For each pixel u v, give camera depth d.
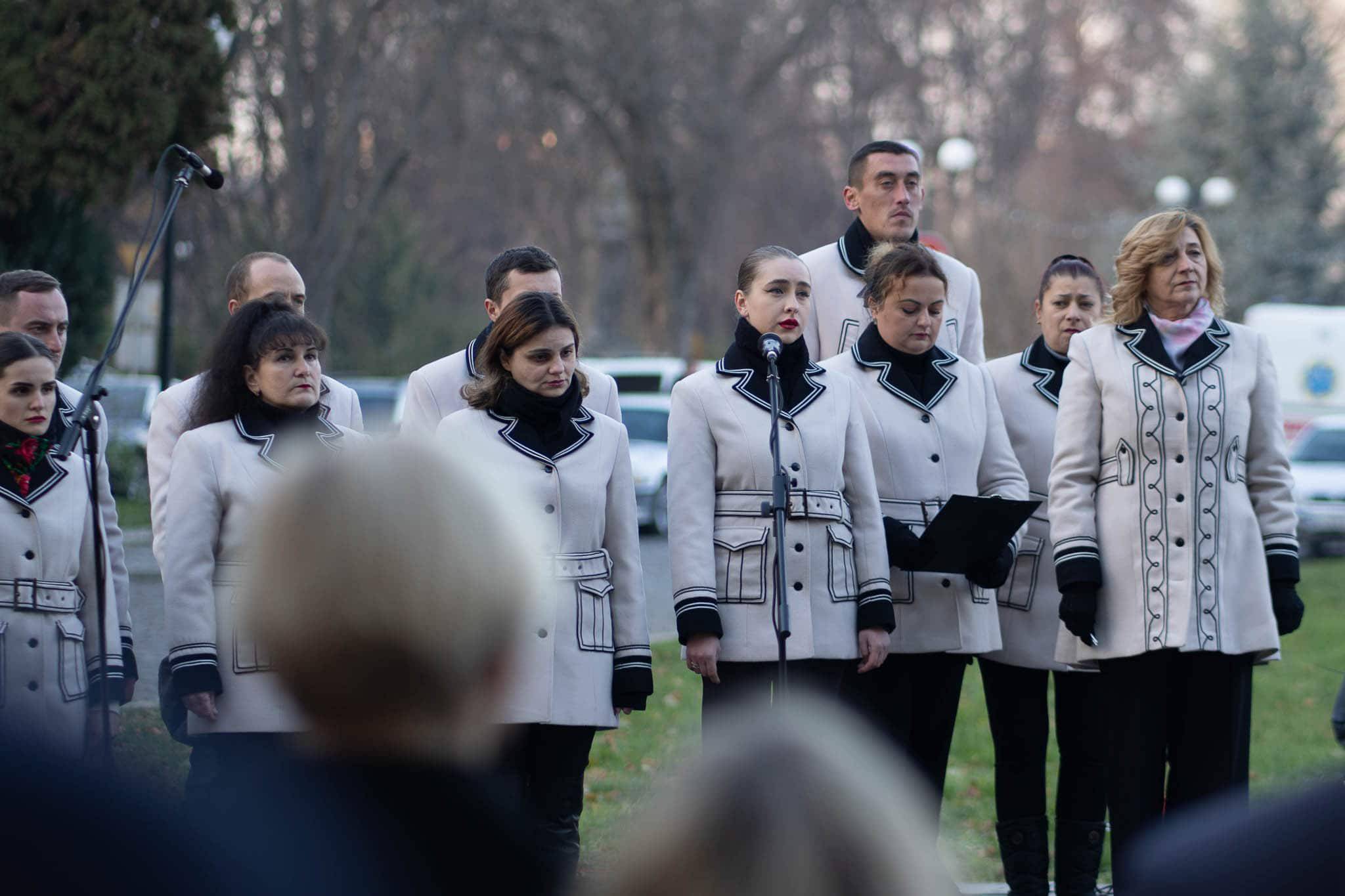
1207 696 8.65
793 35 64.25
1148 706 8.66
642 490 34.09
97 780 3.00
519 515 3.13
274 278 10.21
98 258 28.41
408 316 55.22
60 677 8.19
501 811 3.10
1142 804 8.59
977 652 9.19
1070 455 8.95
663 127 60.47
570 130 62.91
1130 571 8.69
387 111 45.06
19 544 8.15
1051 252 61.62
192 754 8.09
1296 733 16.27
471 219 66.00
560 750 8.06
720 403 8.91
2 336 8.31
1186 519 8.61
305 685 2.95
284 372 8.32
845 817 2.63
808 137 70.19
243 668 7.88
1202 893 2.67
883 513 9.30
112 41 25.31
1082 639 8.73
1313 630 24.06
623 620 8.41
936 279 9.40
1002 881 10.33
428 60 45.91
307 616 2.91
